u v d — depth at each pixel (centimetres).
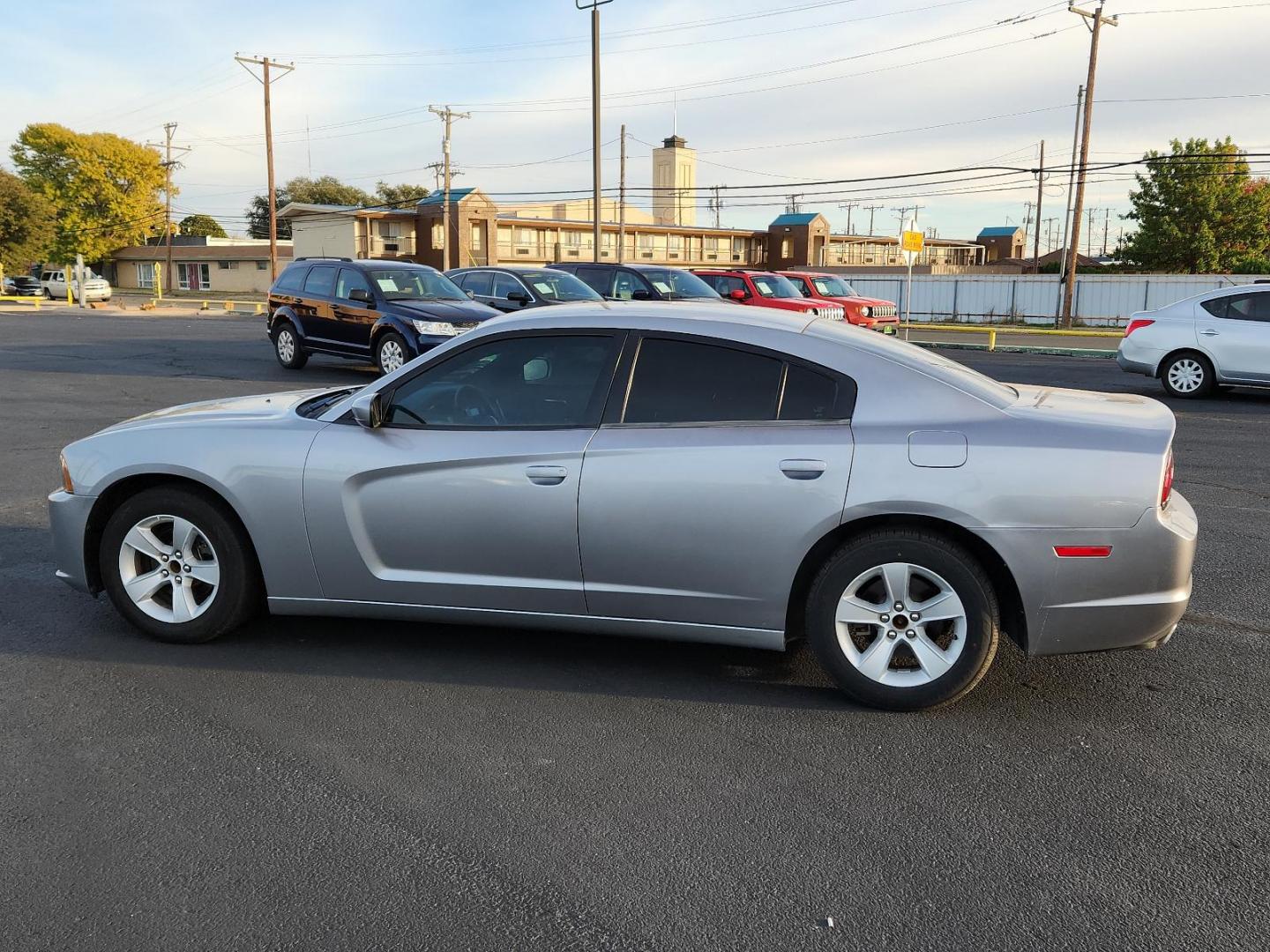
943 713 395
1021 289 4022
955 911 271
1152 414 406
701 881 283
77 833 303
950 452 372
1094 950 254
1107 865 293
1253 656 457
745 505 384
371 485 419
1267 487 833
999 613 396
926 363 405
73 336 2366
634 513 394
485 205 5900
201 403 514
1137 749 366
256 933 259
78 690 408
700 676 430
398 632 478
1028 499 367
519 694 410
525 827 310
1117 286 3850
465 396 423
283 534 429
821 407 391
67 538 459
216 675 425
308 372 1597
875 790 336
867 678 390
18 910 267
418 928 262
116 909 268
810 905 272
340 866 288
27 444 965
